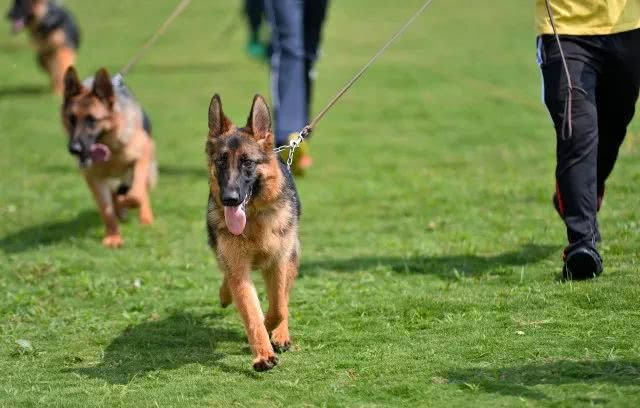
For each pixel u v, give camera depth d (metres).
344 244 11.23
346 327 7.99
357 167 15.90
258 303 7.28
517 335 7.27
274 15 14.48
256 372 6.99
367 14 37.59
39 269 10.66
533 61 26.34
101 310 9.11
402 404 6.13
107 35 33.44
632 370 6.27
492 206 12.39
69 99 12.16
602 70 8.36
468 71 25.27
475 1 40.03
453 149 16.91
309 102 15.73
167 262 10.84
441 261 9.99
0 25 37.72
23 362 7.60
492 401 5.98
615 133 8.78
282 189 7.57
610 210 11.20
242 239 7.30
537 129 18.23
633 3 8.24
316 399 6.32
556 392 6.02
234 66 27.56
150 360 7.50
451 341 7.29
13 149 18.19
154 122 20.62
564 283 8.41
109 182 12.10
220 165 7.34
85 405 6.45
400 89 23.41
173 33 33.50
